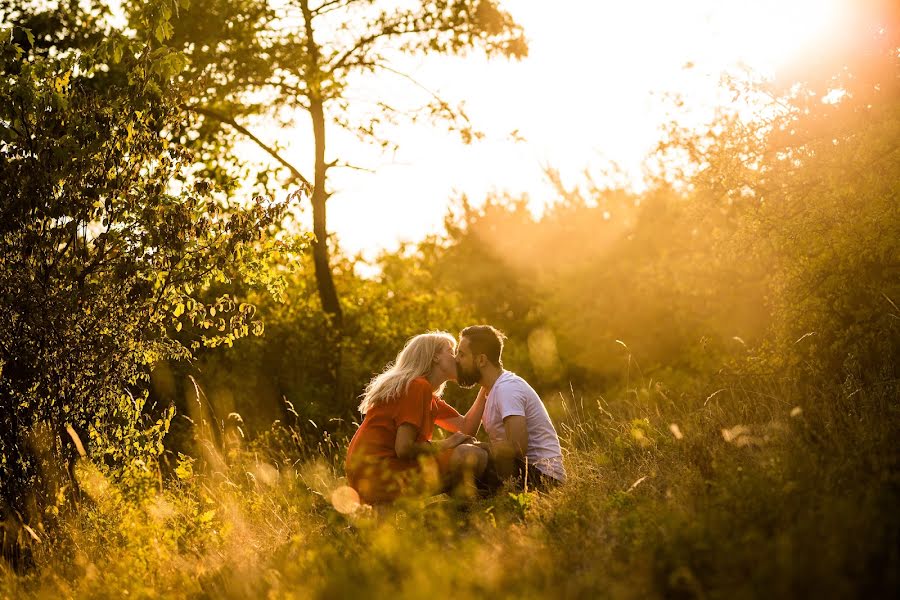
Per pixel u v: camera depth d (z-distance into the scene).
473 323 15.34
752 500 3.27
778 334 7.82
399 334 13.47
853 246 7.42
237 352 10.73
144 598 3.79
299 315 12.09
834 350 7.08
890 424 4.32
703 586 2.76
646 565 2.93
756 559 2.71
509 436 4.88
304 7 11.76
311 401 10.90
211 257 5.50
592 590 2.87
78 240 5.24
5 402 5.08
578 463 5.54
